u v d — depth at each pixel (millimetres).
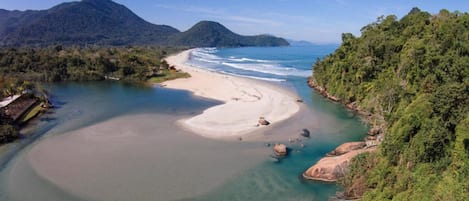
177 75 105375
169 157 40219
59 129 52031
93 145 44469
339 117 58219
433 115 29078
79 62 108875
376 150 35031
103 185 33531
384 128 42719
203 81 95250
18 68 103125
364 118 57188
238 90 80312
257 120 54844
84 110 64375
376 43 67938
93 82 99688
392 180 29062
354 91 65562
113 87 90938
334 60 80250
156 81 98250
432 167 27125
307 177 35094
